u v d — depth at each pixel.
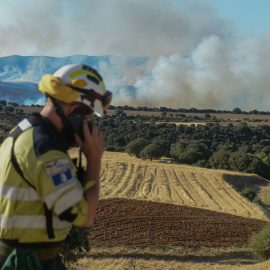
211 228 34.94
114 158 82.00
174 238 30.78
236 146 150.62
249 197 56.66
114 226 32.28
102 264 22.69
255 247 23.12
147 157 84.56
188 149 97.50
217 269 24.03
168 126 168.50
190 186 57.84
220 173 66.75
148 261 24.48
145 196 49.56
